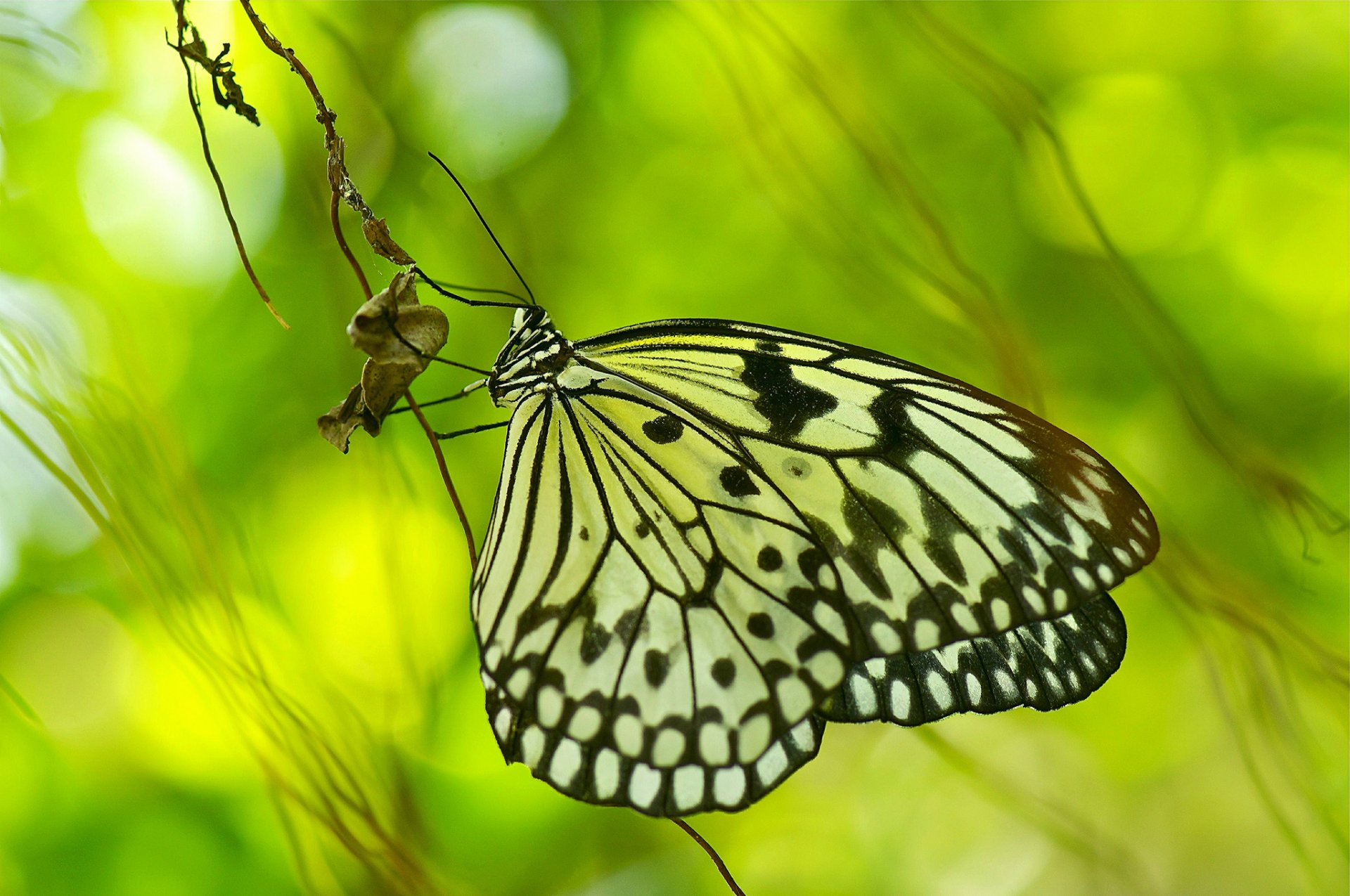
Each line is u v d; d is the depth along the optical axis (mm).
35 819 933
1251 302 1048
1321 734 963
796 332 898
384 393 865
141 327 945
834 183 954
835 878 1044
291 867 933
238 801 936
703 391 898
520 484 894
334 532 954
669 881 979
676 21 965
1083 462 886
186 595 898
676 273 997
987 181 993
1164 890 1112
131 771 937
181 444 906
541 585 893
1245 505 983
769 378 897
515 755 888
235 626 900
